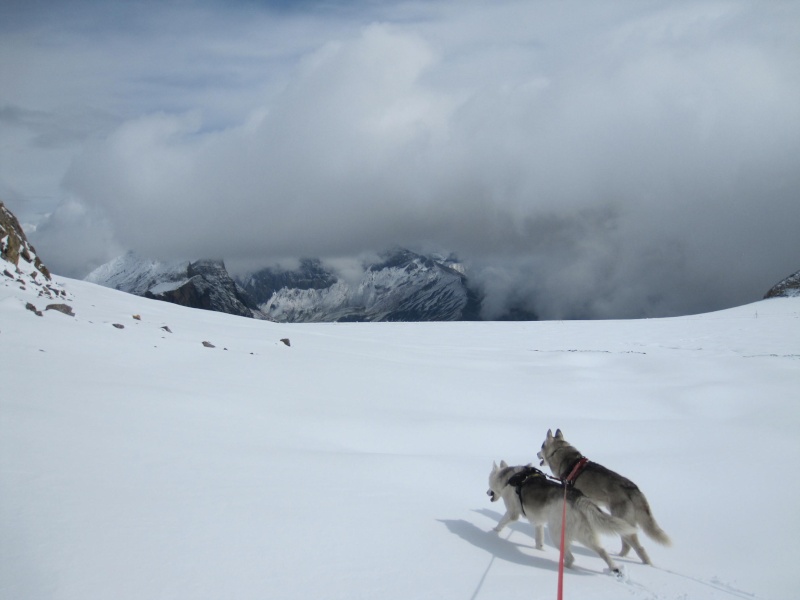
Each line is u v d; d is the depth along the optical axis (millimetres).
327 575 4688
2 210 21312
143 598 3975
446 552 5703
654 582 5684
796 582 5930
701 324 43562
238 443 8617
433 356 24922
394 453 10227
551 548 6773
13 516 4934
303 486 7016
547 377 20156
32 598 3811
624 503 6910
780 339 32719
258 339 21406
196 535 5098
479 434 12078
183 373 13305
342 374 16531
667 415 15539
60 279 25188
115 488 5941
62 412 8258
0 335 12242
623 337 38156
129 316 19609
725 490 9078
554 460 8094
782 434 12352
